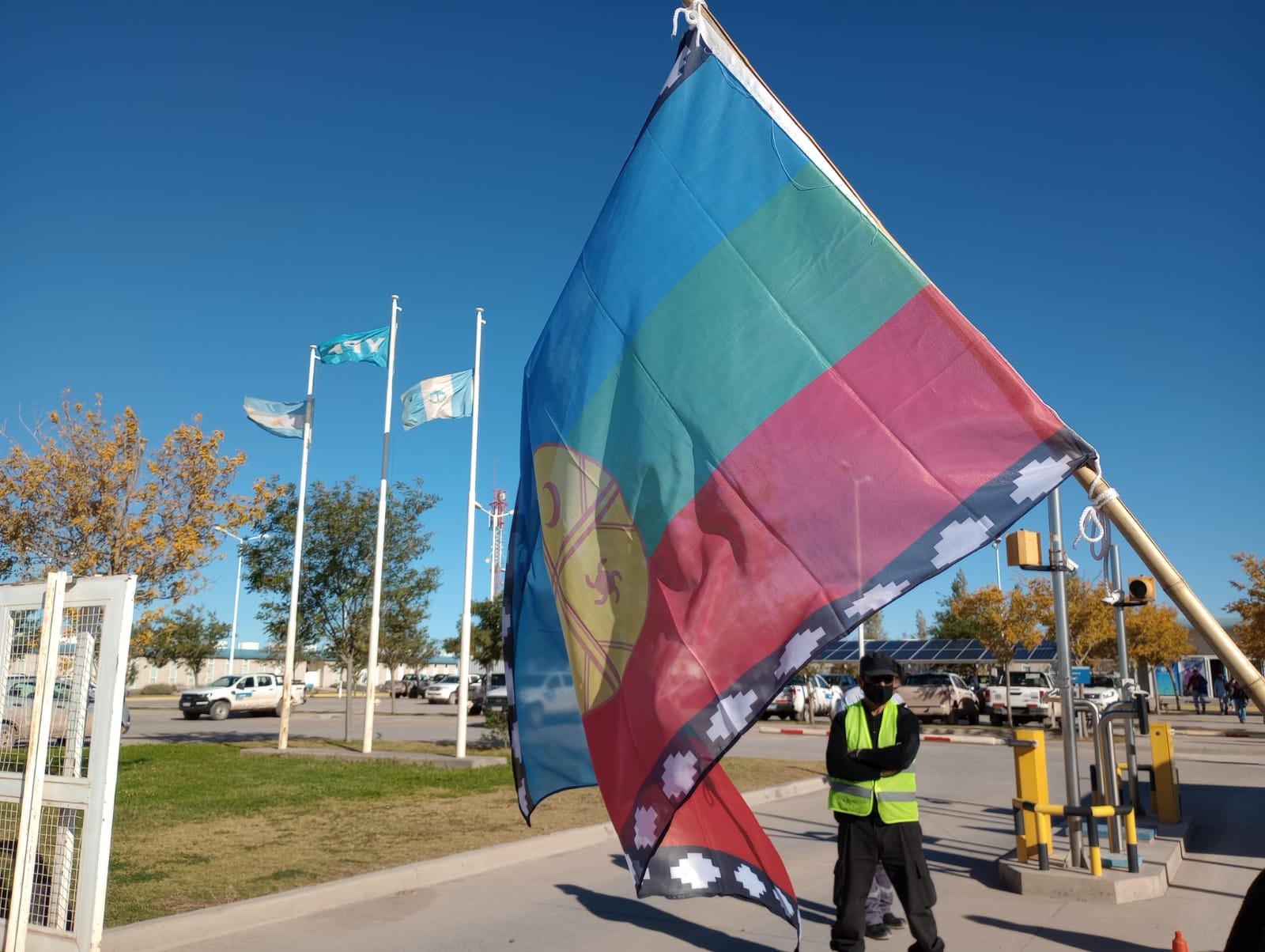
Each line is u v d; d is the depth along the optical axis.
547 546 4.86
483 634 39.50
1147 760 18.14
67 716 6.00
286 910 7.05
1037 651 36.31
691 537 4.20
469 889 7.97
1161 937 6.15
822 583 3.81
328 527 22.56
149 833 10.09
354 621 22.78
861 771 5.08
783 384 4.14
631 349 4.64
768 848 4.53
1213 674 39.78
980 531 3.60
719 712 3.89
